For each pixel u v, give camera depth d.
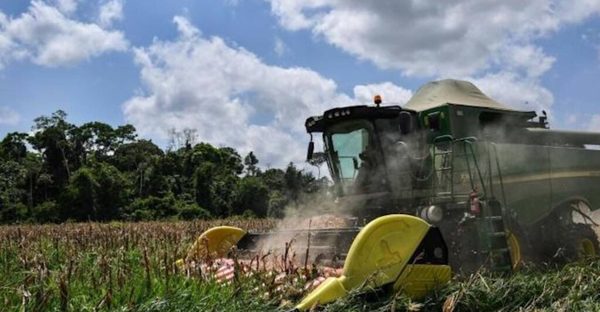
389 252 5.75
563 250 8.96
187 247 9.08
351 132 9.41
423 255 5.91
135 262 7.77
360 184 9.33
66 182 56.53
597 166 10.41
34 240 12.55
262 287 5.79
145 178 54.12
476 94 9.59
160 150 72.19
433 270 5.96
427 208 7.74
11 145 67.06
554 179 9.66
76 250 9.05
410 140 8.84
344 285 5.49
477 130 9.06
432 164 8.59
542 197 9.45
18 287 5.62
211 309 5.23
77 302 5.34
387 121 8.98
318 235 7.45
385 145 8.97
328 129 9.65
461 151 8.60
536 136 9.88
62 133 59.97
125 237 10.48
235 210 45.78
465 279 6.41
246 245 8.48
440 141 8.59
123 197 48.69
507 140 9.60
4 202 50.84
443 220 7.73
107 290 5.33
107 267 6.23
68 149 59.91
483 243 7.22
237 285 5.75
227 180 49.75
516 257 8.31
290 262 6.23
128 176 56.41
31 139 65.88
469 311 5.87
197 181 49.47
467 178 8.58
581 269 6.86
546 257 9.20
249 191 45.06
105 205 47.81
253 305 5.36
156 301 5.13
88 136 75.19
